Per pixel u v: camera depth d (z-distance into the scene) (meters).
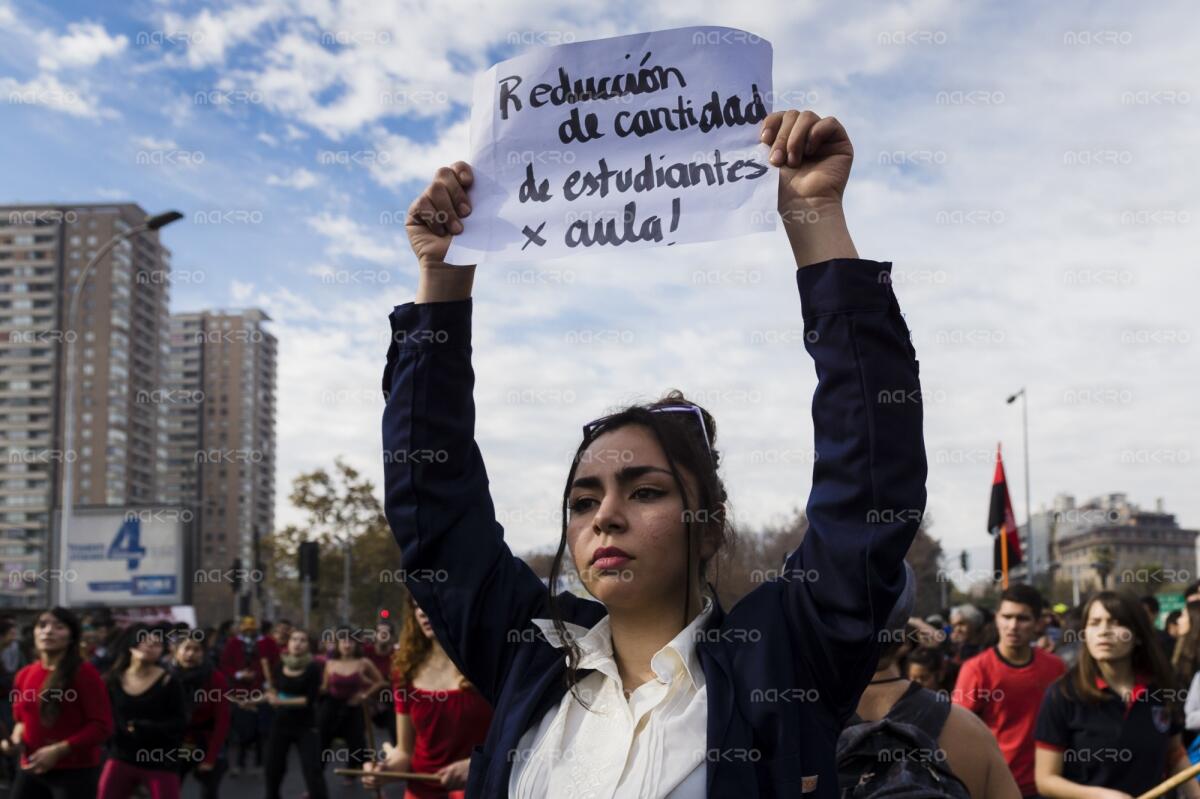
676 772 1.57
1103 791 4.48
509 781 1.69
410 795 5.52
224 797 12.52
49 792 6.84
